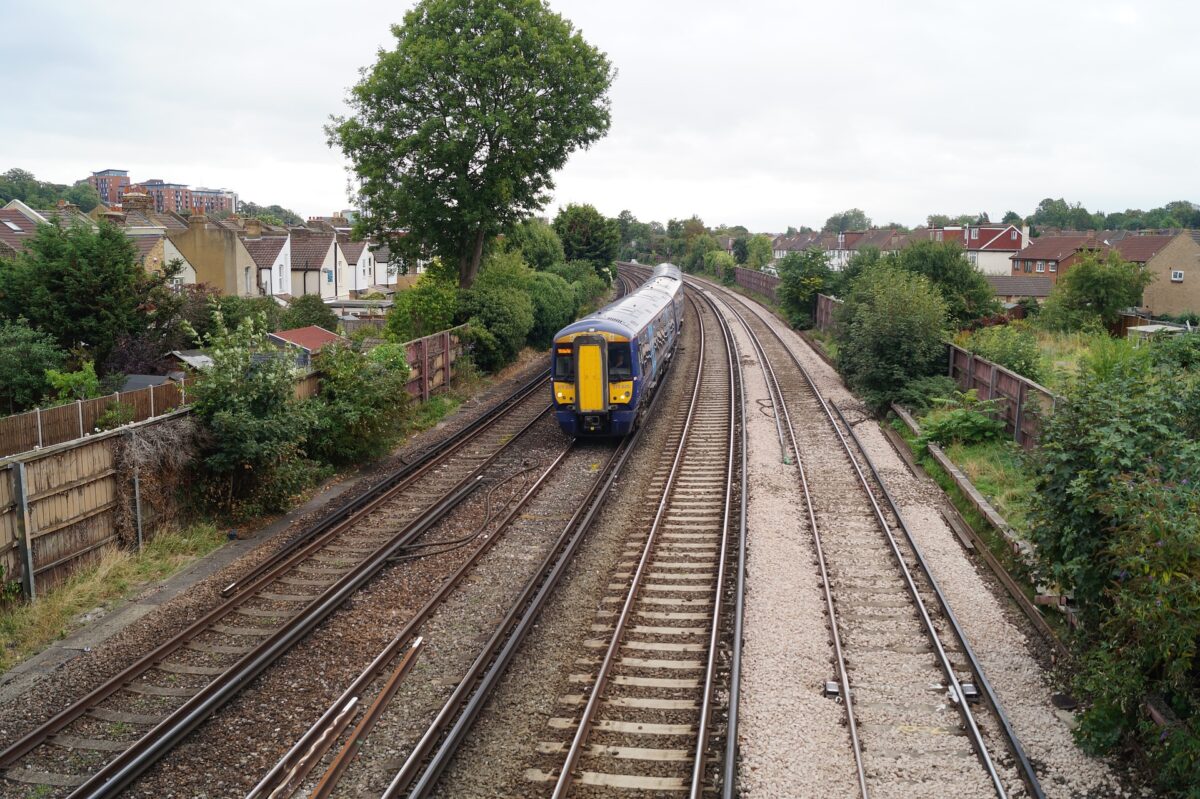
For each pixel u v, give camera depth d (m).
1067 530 9.19
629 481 17.98
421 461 19.55
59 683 9.66
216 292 30.39
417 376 25.23
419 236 33.31
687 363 35.16
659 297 31.69
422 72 30.31
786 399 26.61
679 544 13.98
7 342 19.77
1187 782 7.04
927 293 25.53
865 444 20.58
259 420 15.22
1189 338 18.55
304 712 9.09
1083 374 11.30
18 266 21.58
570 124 32.50
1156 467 8.30
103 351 22.16
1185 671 7.41
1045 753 8.12
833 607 11.33
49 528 11.84
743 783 7.68
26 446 14.48
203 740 8.56
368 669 9.69
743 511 14.90
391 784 7.59
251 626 11.18
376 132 31.55
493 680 9.43
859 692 9.28
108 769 7.88
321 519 15.65
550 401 27.56
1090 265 40.59
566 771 7.72
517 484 17.75
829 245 107.12
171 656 10.33
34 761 8.20
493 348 31.70
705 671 9.74
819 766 7.94
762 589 11.93
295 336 29.72
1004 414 19.67
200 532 14.50
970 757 8.09
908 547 13.66
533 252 55.94
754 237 101.94
